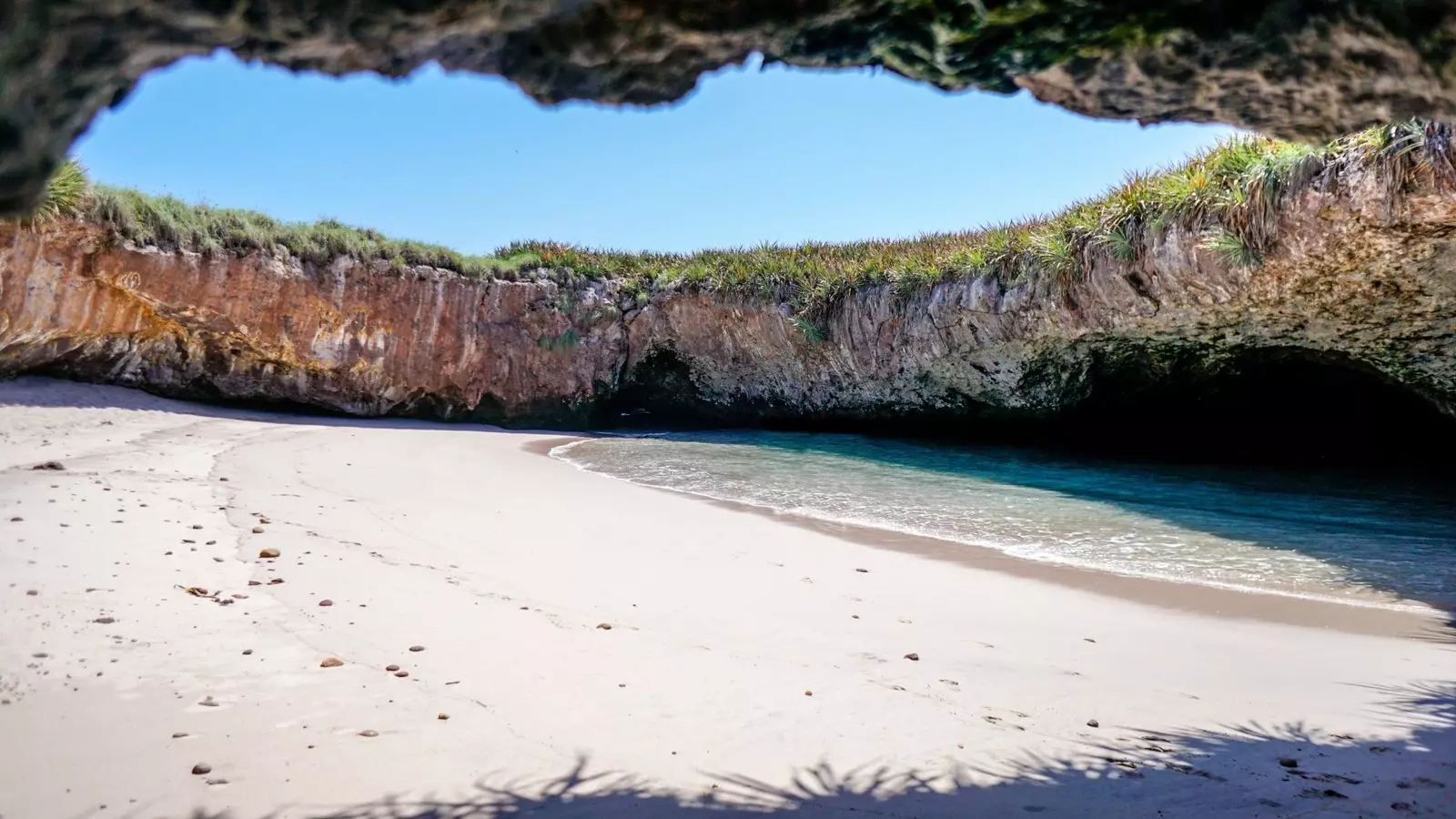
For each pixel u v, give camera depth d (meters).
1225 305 10.84
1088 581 6.39
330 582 4.79
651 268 19.98
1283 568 6.88
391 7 1.53
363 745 2.92
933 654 4.44
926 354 15.58
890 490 10.91
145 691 3.17
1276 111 2.28
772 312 17.92
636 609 4.94
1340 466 13.58
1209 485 11.71
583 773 2.86
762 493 10.54
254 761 2.75
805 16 1.87
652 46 1.87
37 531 5.02
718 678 3.87
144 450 9.32
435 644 3.98
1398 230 8.40
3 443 8.88
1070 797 2.83
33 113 1.36
